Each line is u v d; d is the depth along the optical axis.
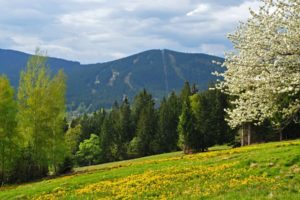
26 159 64.69
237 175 27.44
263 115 24.92
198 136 102.69
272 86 23.28
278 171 26.80
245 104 25.33
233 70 25.39
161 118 127.19
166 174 31.84
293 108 24.48
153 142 127.19
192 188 26.25
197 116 110.00
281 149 33.88
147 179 30.80
